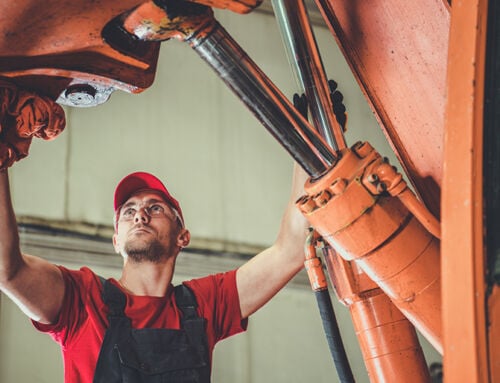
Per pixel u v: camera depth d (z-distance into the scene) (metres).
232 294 3.79
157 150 9.09
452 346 1.91
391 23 2.62
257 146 9.57
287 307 9.19
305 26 2.62
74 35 2.20
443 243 1.96
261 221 9.24
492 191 1.99
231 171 9.34
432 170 2.58
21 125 2.30
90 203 8.62
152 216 3.92
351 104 10.03
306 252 2.64
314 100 2.57
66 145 8.77
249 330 8.96
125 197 4.06
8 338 7.99
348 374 2.57
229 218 9.12
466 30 2.06
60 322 3.50
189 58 9.62
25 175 8.51
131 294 3.71
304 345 9.07
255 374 8.80
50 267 3.56
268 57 9.84
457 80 2.04
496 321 1.92
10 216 3.37
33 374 7.95
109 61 2.32
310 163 2.29
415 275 2.30
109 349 3.36
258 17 10.02
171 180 9.05
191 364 3.41
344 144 2.53
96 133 8.93
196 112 9.41
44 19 2.13
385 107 2.67
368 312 2.67
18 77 2.29
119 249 3.95
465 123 2.00
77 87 2.39
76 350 3.46
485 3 2.07
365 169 2.25
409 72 2.60
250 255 9.03
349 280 2.67
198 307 3.69
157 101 9.30
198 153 9.27
